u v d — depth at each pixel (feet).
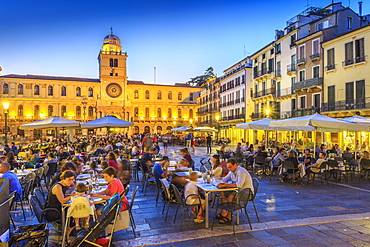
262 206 27.61
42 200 21.70
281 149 47.01
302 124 40.16
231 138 169.27
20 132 209.05
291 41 114.21
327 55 93.20
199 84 311.06
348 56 85.20
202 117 240.53
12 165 38.06
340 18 96.94
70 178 20.43
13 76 212.43
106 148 59.57
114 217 16.39
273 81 126.21
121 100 230.07
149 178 36.68
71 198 19.16
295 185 38.70
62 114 219.82
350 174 48.47
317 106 97.60
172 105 252.21
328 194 32.89
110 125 57.06
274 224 22.13
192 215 24.95
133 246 18.33
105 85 227.40
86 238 15.21
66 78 227.20
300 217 24.00
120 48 241.35
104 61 229.25
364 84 79.97
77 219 19.49
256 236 19.83
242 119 151.12
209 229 21.25
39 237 15.74
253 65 145.38
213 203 27.25
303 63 103.86
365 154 44.21
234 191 23.13
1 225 15.61
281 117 118.11
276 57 123.54
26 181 28.94
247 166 53.42
